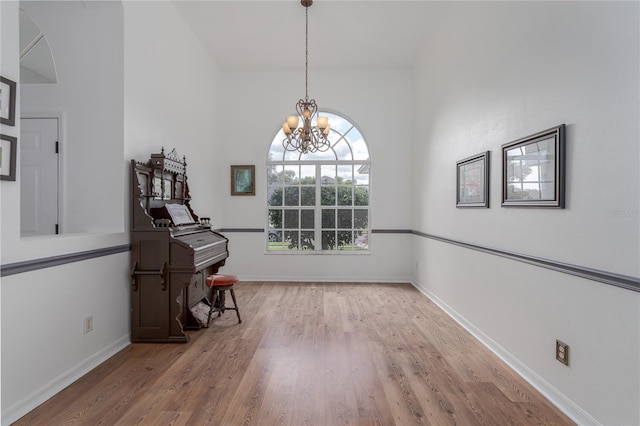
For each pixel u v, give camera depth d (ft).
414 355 9.14
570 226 6.57
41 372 7.02
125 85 9.55
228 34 14.70
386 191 18.42
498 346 9.16
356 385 7.55
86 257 8.23
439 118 13.96
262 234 18.52
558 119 6.93
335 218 18.83
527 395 7.20
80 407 6.67
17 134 6.55
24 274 6.66
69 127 9.57
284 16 13.34
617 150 5.53
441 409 6.65
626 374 5.40
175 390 7.32
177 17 13.01
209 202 16.89
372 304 14.02
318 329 11.09
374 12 13.09
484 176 9.88
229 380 7.75
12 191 6.43
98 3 9.41
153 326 9.95
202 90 15.80
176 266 9.86
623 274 5.42
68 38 9.60
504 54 8.97
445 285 13.17
